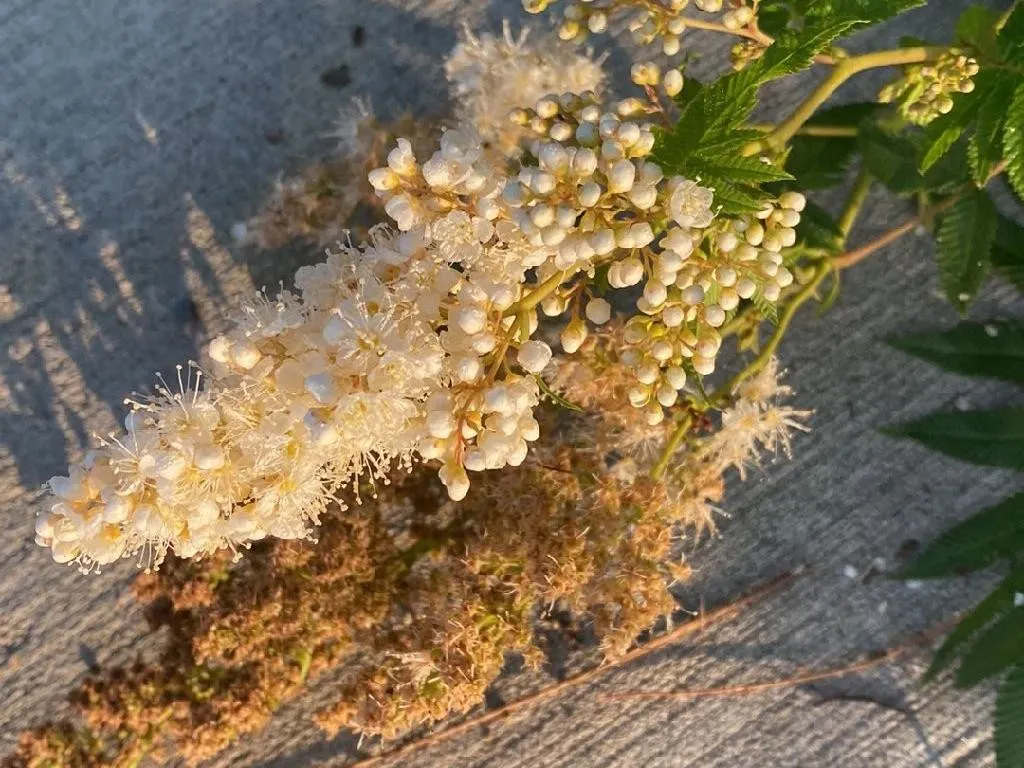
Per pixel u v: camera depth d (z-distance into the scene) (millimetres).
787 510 279
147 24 266
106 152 267
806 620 281
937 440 249
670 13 193
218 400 175
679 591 280
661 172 172
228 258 269
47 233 266
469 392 175
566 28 200
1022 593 252
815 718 282
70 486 177
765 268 186
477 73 242
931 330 271
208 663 243
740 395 250
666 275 175
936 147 202
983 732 281
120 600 274
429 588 234
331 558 231
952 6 265
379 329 168
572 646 280
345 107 267
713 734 282
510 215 173
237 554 190
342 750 279
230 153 267
